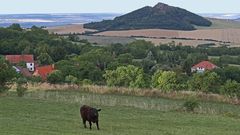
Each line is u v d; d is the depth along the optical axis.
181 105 61.62
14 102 53.44
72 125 39.56
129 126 40.84
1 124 37.31
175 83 100.75
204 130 40.50
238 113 57.69
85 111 38.19
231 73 145.50
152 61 189.12
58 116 44.88
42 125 38.19
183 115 50.19
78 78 119.31
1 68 62.62
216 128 42.22
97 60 158.62
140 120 45.38
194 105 54.97
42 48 199.50
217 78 98.94
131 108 54.88
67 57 191.88
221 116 51.00
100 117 46.19
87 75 123.88
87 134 34.88
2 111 46.12
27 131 34.41
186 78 112.00
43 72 151.62
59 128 37.16
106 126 40.12
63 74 119.38
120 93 75.88
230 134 39.09
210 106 65.81
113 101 62.41
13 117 42.44
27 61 185.00
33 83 87.19
